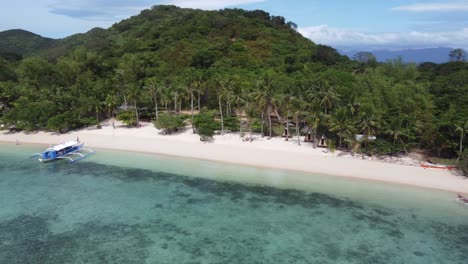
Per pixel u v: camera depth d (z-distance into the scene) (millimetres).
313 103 68875
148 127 91062
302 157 65375
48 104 89500
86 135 84562
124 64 125562
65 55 168125
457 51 143875
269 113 76875
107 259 36500
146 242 39688
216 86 98250
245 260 36219
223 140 76750
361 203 48781
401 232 41719
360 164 61406
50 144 79688
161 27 165875
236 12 182375
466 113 61500
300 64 118312
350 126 63469
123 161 67188
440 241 39875
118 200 50531
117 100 92500
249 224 43562
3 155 72312
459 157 57312
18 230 42344
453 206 47562
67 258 36719
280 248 38469
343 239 40281
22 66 123812
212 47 129750
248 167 62344
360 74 106750
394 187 53219
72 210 47562
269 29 154000
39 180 58438
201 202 49594
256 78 100375
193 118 84125
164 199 50719
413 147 67688
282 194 51781
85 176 60031
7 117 86625
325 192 52188
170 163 65375
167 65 127500
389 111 70375
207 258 36562
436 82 96750
